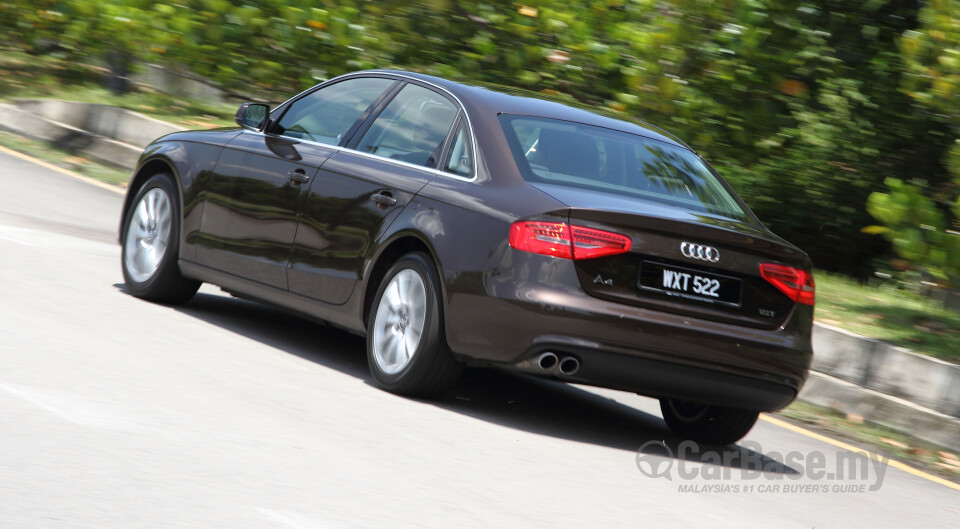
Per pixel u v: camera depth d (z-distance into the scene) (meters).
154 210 23.59
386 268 19.58
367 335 19.53
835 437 23.53
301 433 15.60
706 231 17.70
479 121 19.05
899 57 39.91
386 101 20.88
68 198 36.19
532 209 17.44
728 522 15.03
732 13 40.16
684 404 20.67
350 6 46.81
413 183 19.14
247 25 48.28
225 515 11.94
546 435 18.42
